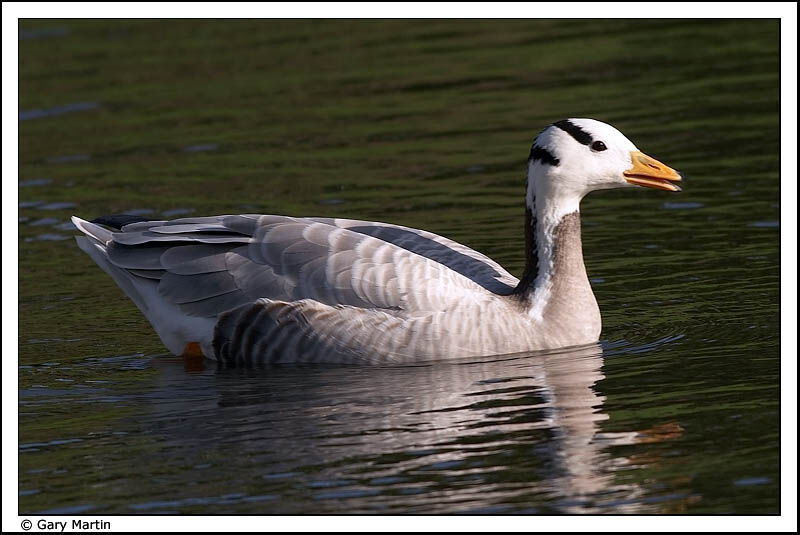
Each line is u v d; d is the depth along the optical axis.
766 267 17.52
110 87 30.25
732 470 11.47
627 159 15.31
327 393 13.99
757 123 24.44
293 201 21.67
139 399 14.16
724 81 27.45
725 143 23.42
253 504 11.21
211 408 13.72
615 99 26.73
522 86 28.33
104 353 15.93
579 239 15.55
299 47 33.03
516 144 24.39
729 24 32.12
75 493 11.63
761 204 20.22
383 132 25.86
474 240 19.36
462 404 13.41
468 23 34.53
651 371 14.18
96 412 13.79
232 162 24.45
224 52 32.94
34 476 12.09
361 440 12.53
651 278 17.53
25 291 18.42
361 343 14.89
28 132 27.36
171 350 15.83
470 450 12.16
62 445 12.84
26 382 14.89
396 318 14.84
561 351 15.15
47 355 15.86
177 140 26.16
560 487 11.29
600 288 17.33
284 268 15.25
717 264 17.81
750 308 16.03
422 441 12.43
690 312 16.11
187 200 22.02
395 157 24.17
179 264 15.63
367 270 15.04
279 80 30.22
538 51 31.25
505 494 11.19
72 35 35.25
